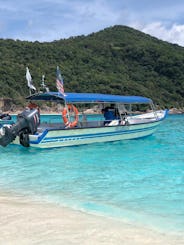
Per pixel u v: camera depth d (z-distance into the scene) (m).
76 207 5.28
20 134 11.30
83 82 68.38
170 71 81.50
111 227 4.18
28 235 3.74
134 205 5.47
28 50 79.19
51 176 7.63
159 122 16.41
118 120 13.95
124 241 3.66
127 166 8.84
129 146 12.74
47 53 80.50
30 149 11.54
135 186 6.76
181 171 8.27
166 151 11.56
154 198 5.91
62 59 80.94
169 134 17.98
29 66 71.94
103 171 8.21
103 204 5.50
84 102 12.91
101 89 66.88
